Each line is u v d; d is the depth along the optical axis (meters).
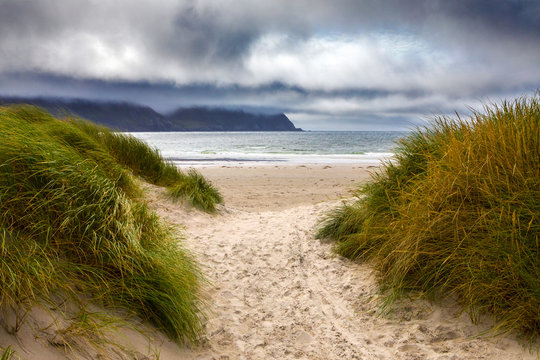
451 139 3.81
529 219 2.88
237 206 9.13
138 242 2.95
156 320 2.58
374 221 4.33
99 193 3.15
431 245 3.26
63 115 7.09
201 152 28.83
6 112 3.39
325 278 4.01
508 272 2.73
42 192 2.68
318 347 2.74
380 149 34.78
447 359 2.46
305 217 6.80
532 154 3.20
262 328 2.99
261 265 4.36
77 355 1.85
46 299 2.04
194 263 3.89
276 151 31.58
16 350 1.61
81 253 2.61
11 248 2.10
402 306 3.14
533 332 2.50
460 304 2.97
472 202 3.27
